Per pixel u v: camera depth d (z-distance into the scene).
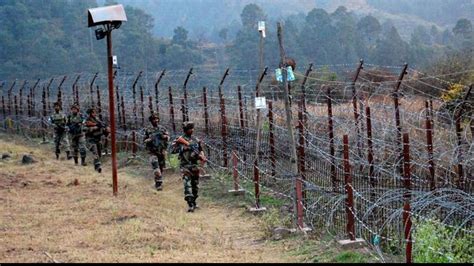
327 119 21.83
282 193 20.53
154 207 19.78
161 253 14.05
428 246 12.41
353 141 20.77
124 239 15.18
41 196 21.55
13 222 17.34
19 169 28.22
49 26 117.44
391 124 20.69
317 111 25.20
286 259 13.87
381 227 14.41
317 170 19.72
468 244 13.38
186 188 20.14
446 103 21.61
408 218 12.19
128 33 115.06
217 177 24.72
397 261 12.97
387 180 17.42
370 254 13.74
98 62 108.75
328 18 109.06
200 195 22.50
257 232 16.86
